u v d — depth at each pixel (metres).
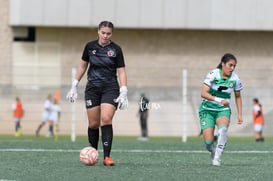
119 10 113.94
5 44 117.38
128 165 38.47
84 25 113.75
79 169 35.69
